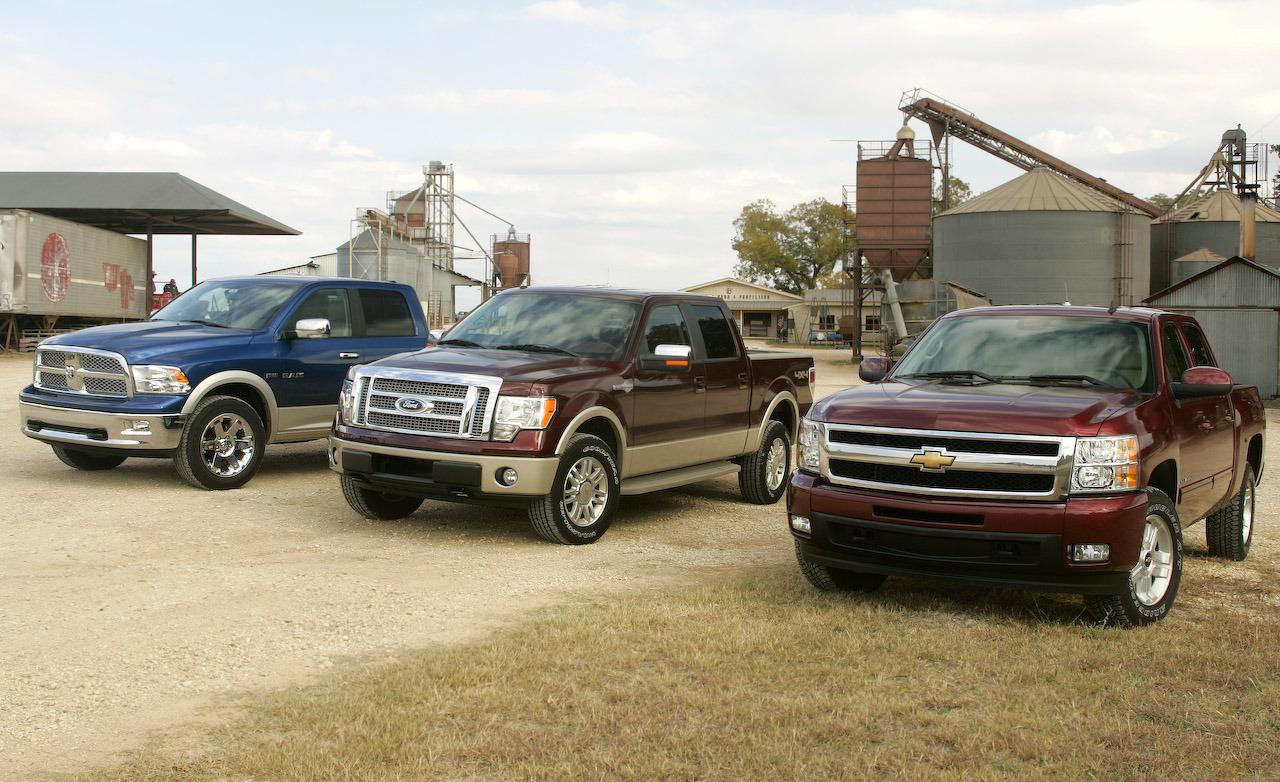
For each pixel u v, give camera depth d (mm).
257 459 10914
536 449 8180
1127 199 60125
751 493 10992
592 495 8711
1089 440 6035
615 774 4090
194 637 5875
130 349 10367
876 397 6754
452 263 73312
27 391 11008
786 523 9922
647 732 4480
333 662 5504
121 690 5043
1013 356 7383
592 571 7672
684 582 7371
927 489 6211
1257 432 8789
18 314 34656
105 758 4266
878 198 53562
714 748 4320
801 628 6035
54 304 35156
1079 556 5926
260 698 4961
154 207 42250
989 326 7766
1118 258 49719
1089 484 5996
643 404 9250
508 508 10133
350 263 59438
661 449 9516
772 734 4469
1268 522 10414
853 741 4434
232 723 4629
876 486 6391
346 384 8984
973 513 6059
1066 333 7465
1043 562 5957
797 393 11570
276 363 11164
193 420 10383
